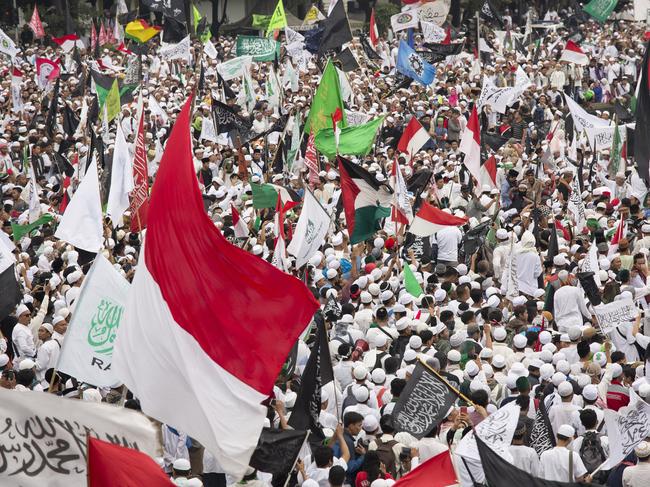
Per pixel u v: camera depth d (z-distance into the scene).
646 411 25.28
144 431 19.00
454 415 28.78
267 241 46.59
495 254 46.31
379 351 34.47
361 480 26.08
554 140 68.25
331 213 53.19
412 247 49.84
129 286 25.08
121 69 109.50
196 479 25.42
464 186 59.34
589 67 108.50
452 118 80.19
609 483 26.77
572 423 29.36
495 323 36.66
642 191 59.66
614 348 35.53
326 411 30.03
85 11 157.50
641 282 43.00
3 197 61.97
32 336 36.31
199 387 21.11
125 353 21.50
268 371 21.19
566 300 38.91
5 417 18.45
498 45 121.12
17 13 154.88
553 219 51.47
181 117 21.41
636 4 132.12
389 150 67.81
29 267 45.12
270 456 24.45
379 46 119.62
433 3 116.44
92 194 35.16
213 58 114.62
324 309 39.09
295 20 174.12
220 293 21.39
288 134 66.69
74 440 18.69
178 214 21.47
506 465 21.31
